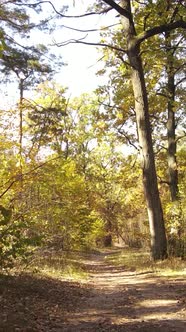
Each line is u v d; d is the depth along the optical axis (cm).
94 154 5397
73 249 3241
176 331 793
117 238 7244
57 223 2145
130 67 2316
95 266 2645
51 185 1950
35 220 1616
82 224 2700
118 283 1578
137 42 2155
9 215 1113
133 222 5572
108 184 5597
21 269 1477
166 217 2638
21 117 1983
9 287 1156
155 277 1593
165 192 3406
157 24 2116
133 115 2845
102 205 5597
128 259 2672
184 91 2736
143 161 2145
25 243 1153
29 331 781
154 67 2630
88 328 839
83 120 4772
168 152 2752
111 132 2942
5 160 1667
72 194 2288
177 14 2112
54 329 823
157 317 923
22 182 1628
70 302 1127
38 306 1014
